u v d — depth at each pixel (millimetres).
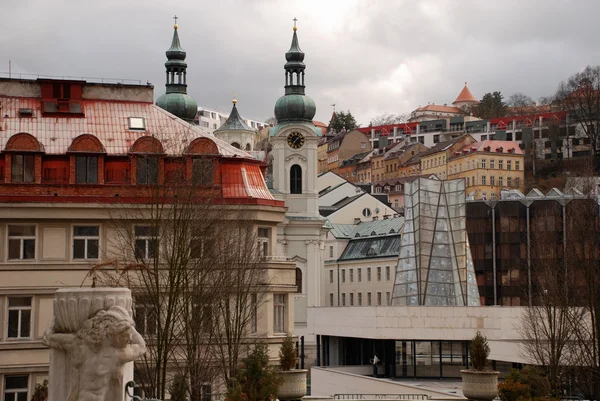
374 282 189875
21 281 65500
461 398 62375
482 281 154250
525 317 82000
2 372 63812
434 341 107062
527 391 52438
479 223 155125
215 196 67188
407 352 107750
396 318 106875
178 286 57500
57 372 23453
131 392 23875
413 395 66875
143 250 66062
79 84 74188
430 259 119750
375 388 82938
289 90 167875
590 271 72250
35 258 66062
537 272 88500
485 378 52969
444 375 106188
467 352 105812
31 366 64312
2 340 64562
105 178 68625
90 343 22828
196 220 61656
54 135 71125
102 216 66438
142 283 61562
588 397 68062
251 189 72500
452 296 118750
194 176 65125
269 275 71438
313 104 166875
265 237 73250
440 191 121625
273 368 45656
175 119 75750
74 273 66125
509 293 152875
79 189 67312
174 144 69438
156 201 61844
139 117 74625
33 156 68125
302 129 161750
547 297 76688
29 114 72375
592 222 85938
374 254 190625
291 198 159875
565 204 144500
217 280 62062
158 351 54781
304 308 157750
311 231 159250
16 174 67750
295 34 170375
